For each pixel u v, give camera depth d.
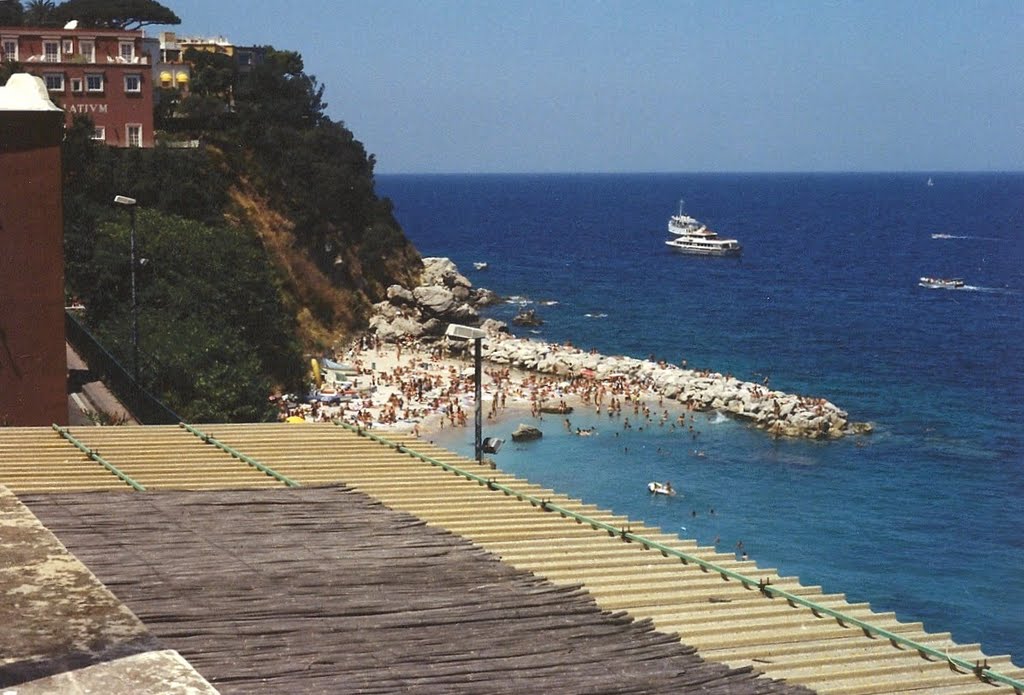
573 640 12.09
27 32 89.25
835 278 180.38
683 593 14.49
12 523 6.65
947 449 75.12
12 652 5.14
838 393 92.94
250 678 10.17
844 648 13.12
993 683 12.37
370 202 111.19
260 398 56.00
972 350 115.06
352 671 10.48
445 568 14.20
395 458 21.70
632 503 62.12
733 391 83.81
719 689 11.18
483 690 10.32
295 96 109.44
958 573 53.06
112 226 65.06
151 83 92.12
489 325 110.62
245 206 97.12
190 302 64.19
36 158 31.44
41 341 31.89
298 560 14.03
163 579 12.87
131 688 4.86
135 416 37.81
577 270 184.75
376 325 101.88
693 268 191.75
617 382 89.06
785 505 62.44
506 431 75.06
